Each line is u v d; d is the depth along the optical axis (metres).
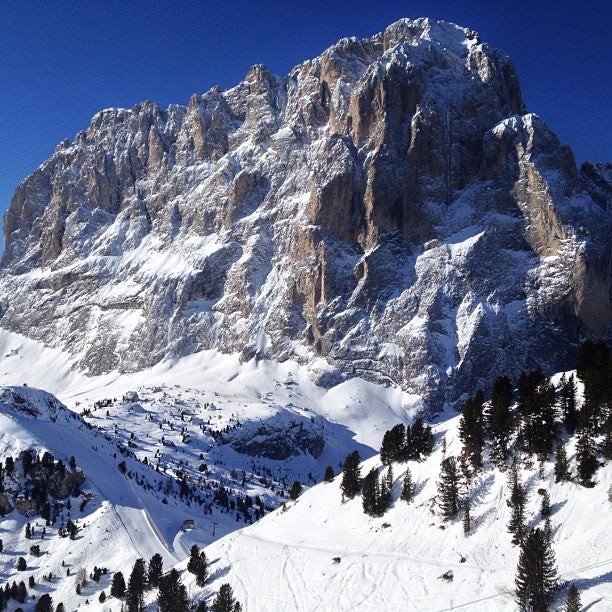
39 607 171.25
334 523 141.12
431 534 119.25
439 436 140.38
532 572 93.44
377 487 135.75
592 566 94.88
